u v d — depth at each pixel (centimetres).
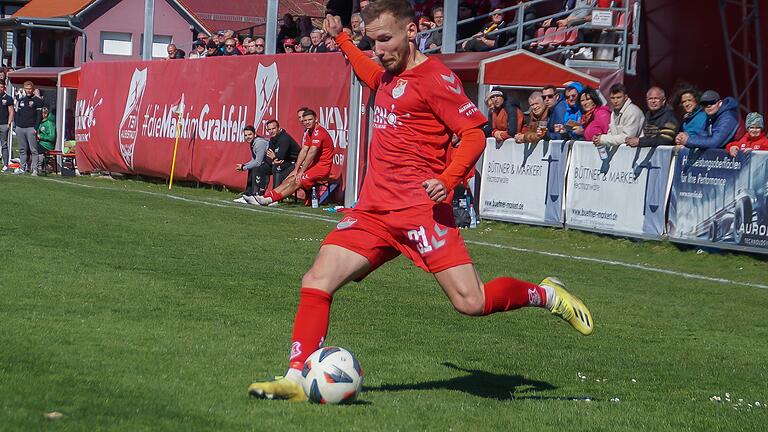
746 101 4506
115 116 6406
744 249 3131
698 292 2609
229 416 1152
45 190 4850
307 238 3394
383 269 2752
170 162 5850
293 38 6656
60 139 7019
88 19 11350
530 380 1555
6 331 1609
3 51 11938
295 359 1259
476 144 1230
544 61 4256
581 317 1366
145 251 2817
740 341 2000
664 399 1447
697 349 1897
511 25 4934
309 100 4866
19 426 1034
